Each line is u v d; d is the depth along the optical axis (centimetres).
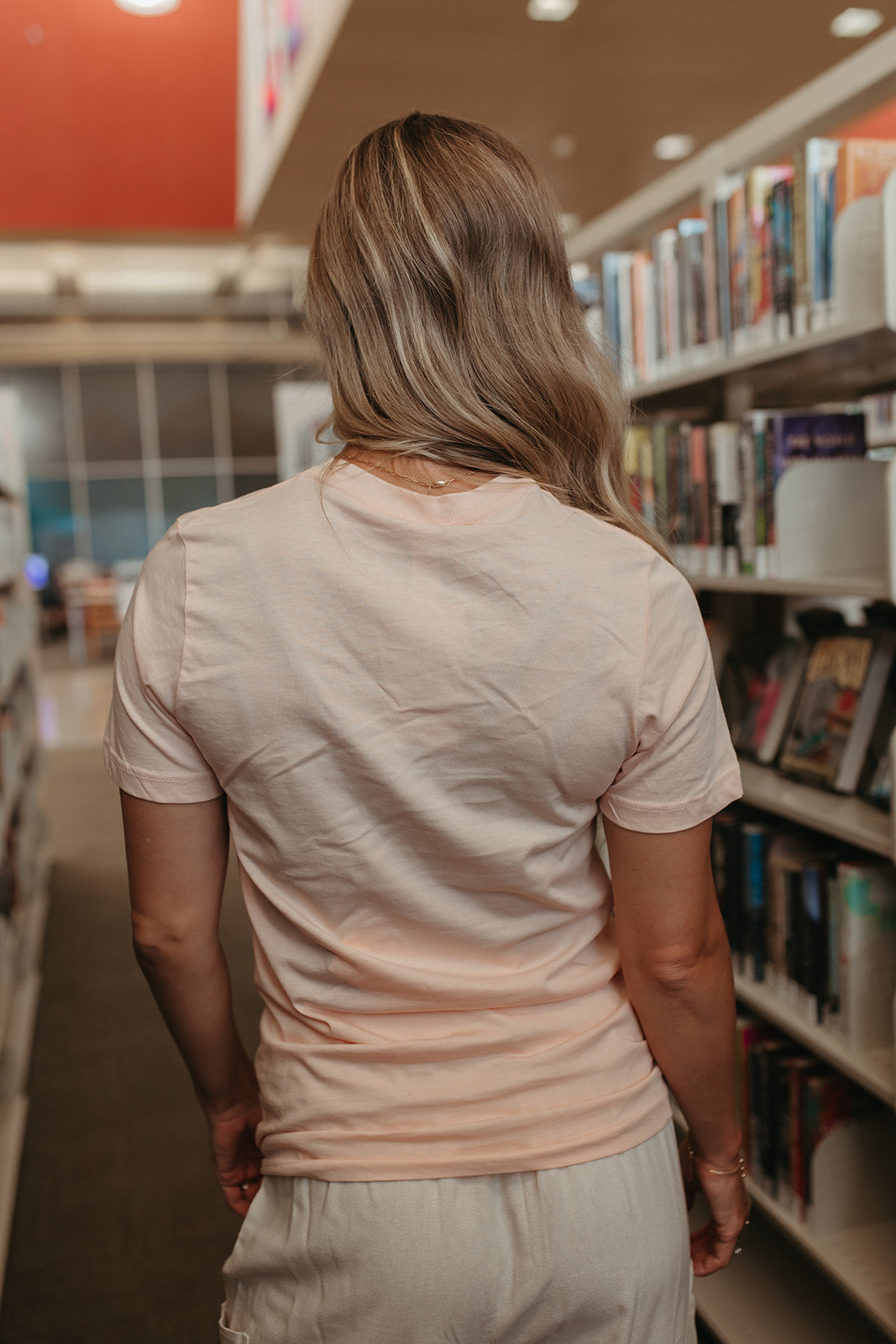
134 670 70
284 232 785
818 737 180
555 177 641
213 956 81
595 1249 71
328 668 67
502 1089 73
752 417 176
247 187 730
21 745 391
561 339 74
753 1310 169
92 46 646
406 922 73
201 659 68
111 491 1382
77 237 866
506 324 72
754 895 179
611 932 83
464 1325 70
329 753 68
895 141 155
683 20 430
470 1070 73
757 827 183
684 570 201
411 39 440
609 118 541
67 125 704
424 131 75
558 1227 71
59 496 1372
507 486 70
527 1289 70
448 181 71
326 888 72
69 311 1232
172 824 74
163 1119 258
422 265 70
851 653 177
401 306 71
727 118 546
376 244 71
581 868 76
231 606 67
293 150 580
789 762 186
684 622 71
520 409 72
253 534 68
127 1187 230
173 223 791
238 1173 98
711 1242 94
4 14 612
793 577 168
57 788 611
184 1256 207
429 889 72
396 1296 70
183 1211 221
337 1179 72
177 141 732
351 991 75
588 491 76
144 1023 312
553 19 427
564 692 67
